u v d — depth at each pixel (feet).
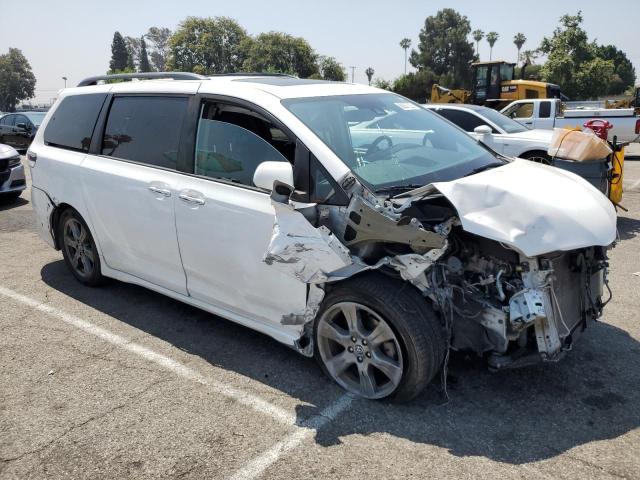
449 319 9.95
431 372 9.75
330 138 10.93
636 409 10.18
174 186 12.52
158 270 13.73
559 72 144.66
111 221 14.39
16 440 9.58
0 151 29.25
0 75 342.03
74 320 14.44
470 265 10.20
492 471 8.59
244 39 206.80
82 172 14.97
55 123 16.66
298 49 199.00
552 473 8.51
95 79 16.47
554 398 10.57
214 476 8.63
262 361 12.18
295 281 10.71
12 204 30.07
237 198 11.35
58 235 16.97
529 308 9.31
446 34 286.87
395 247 10.01
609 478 8.37
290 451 9.17
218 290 12.32
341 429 9.72
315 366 11.93
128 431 9.78
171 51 216.54
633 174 40.52
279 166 9.87
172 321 14.32
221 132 12.02
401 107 13.53
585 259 10.75
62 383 11.38
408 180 10.74
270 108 11.23
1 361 12.32
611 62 147.23
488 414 10.09
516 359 9.90
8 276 17.94
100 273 16.07
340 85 13.46
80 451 9.27
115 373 11.76
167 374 11.70
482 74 70.79
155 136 13.37
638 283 16.70
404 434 9.55
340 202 10.08
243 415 10.19
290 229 9.78
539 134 30.76
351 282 10.15
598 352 12.34
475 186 9.49
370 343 10.21
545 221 9.07
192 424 9.95
